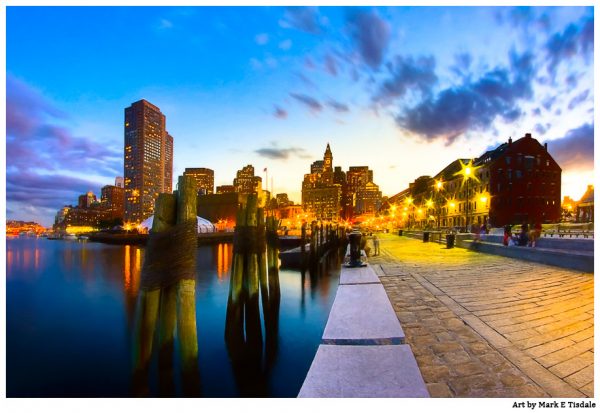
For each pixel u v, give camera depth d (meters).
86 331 11.87
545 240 13.78
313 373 3.42
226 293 17.08
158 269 4.52
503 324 5.09
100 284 22.77
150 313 4.45
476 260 13.57
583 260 9.52
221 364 7.71
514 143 53.31
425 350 4.12
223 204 132.50
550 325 5.01
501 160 52.59
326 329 4.62
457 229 44.75
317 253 25.53
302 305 13.35
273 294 11.55
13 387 7.41
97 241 101.19
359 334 4.41
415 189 97.44
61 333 11.60
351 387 3.16
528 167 52.91
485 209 54.00
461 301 6.55
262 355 8.09
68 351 9.72
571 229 31.31
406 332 4.78
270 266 11.67
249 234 8.21
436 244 25.48
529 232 14.62
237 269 8.09
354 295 6.66
